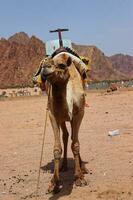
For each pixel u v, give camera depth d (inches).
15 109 1226.6
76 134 390.9
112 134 636.7
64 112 366.6
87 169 437.7
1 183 423.5
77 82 390.0
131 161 475.5
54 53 408.2
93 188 385.1
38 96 2187.5
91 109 1019.9
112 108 1008.2
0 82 7554.1
